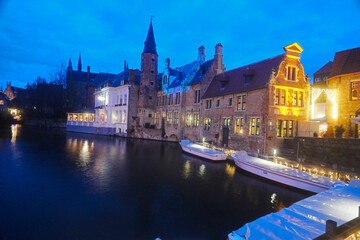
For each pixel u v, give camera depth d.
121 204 10.41
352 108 19.02
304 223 6.69
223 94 26.03
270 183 14.21
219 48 31.81
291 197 11.88
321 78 32.78
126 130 40.62
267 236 5.95
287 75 21.58
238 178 15.18
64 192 11.59
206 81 30.75
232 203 10.94
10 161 17.86
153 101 41.66
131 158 21.14
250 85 22.84
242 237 5.98
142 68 41.47
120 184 13.25
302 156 17.64
